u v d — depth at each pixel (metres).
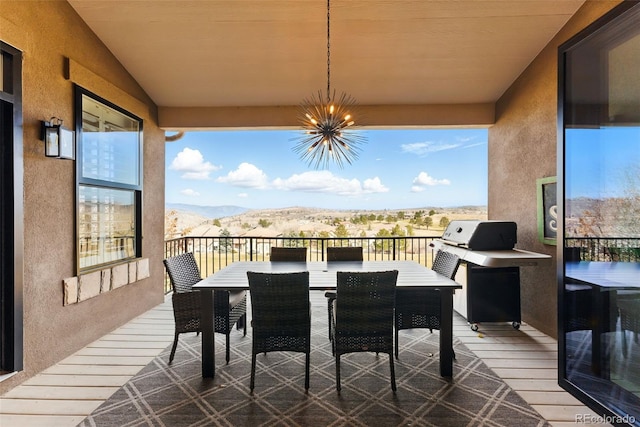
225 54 3.49
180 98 4.23
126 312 3.67
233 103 4.35
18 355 2.32
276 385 2.35
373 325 2.28
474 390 2.28
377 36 3.23
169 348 2.99
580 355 2.30
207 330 2.46
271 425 1.90
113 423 1.91
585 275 2.31
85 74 2.97
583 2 2.76
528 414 2.00
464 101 4.29
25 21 2.38
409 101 4.28
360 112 4.37
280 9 2.93
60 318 2.72
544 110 3.29
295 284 2.27
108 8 2.91
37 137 2.49
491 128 4.45
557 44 3.10
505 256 3.14
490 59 3.50
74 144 2.88
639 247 2.01
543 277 3.34
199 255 5.38
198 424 1.91
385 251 5.61
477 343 3.10
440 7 2.89
